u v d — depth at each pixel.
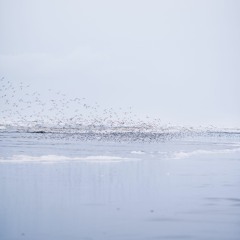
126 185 45.06
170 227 27.25
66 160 73.75
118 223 28.09
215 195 39.00
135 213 31.11
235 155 95.50
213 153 103.56
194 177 52.44
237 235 25.62
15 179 48.06
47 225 27.31
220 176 53.50
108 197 37.66
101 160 75.62
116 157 82.38
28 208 32.31
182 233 25.91
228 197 38.03
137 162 73.00
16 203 34.12
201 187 44.06
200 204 34.72
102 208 32.84
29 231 25.89
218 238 24.97
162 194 39.50
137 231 26.19
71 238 24.48
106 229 26.56
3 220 28.39
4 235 25.00
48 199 36.16
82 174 53.69
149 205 34.16
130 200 36.31
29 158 75.81
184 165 68.44
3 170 56.44
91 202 35.16
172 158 84.12
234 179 50.66
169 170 60.28
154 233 25.83
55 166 62.78
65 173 54.38
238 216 30.47
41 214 30.36
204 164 70.75
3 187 42.25
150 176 52.94
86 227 27.00
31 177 49.97
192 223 28.33
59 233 25.53
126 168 62.00
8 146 126.81
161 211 31.92
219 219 29.50
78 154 94.50
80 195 38.44
